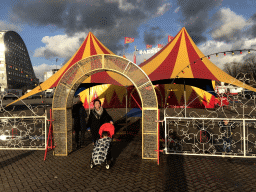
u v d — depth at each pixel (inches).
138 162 186.9
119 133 321.4
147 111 192.5
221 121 212.7
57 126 207.6
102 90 620.4
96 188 135.6
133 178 151.1
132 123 429.1
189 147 241.6
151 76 288.5
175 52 327.0
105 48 398.9
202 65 298.2
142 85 192.2
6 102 1314.0
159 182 144.2
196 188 134.9
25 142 271.9
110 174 159.0
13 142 271.1
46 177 153.9
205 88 473.7
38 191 131.8
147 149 194.7
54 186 138.9
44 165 179.9
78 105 239.6
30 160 193.9
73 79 204.7
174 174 158.6
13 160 194.2
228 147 209.3
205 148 236.2
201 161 189.3
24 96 272.5
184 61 304.3
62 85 205.6
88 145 252.4
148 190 132.3
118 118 504.4
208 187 136.3
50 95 1823.3
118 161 189.8
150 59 361.7
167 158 198.8
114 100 584.4
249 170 166.1
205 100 597.0
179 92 581.9
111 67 196.2
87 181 146.4
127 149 231.8
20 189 134.7
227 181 145.5
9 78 2933.1
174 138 285.4
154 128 192.1
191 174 158.4
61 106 207.2
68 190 133.0
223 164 180.7
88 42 378.3
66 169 170.2
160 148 236.1
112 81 322.3
